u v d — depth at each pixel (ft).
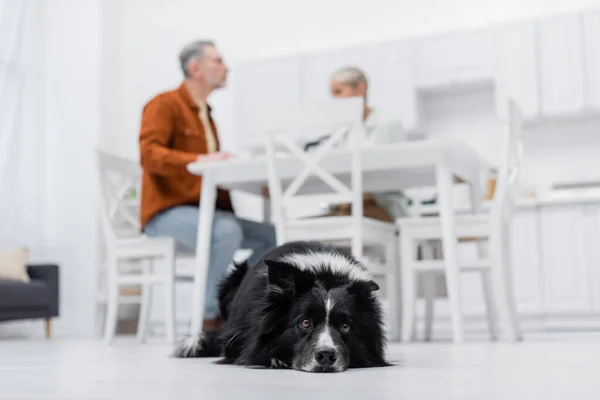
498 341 11.02
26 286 17.74
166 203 11.68
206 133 12.60
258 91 21.04
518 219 17.79
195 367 6.23
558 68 18.01
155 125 11.77
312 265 6.38
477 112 19.89
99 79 22.63
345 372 5.45
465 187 18.28
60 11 23.08
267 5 22.43
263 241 12.53
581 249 17.22
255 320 6.25
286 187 12.40
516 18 19.76
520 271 17.70
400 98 19.39
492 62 18.57
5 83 20.81
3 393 4.00
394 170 11.05
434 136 20.31
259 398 3.66
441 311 17.93
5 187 20.51
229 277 8.18
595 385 4.23
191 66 12.60
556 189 17.87
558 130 19.07
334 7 21.68
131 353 9.12
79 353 9.20
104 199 12.42
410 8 20.84
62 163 22.54
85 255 21.98
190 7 23.29
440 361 6.57
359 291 6.03
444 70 19.04
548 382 4.44
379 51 19.69
